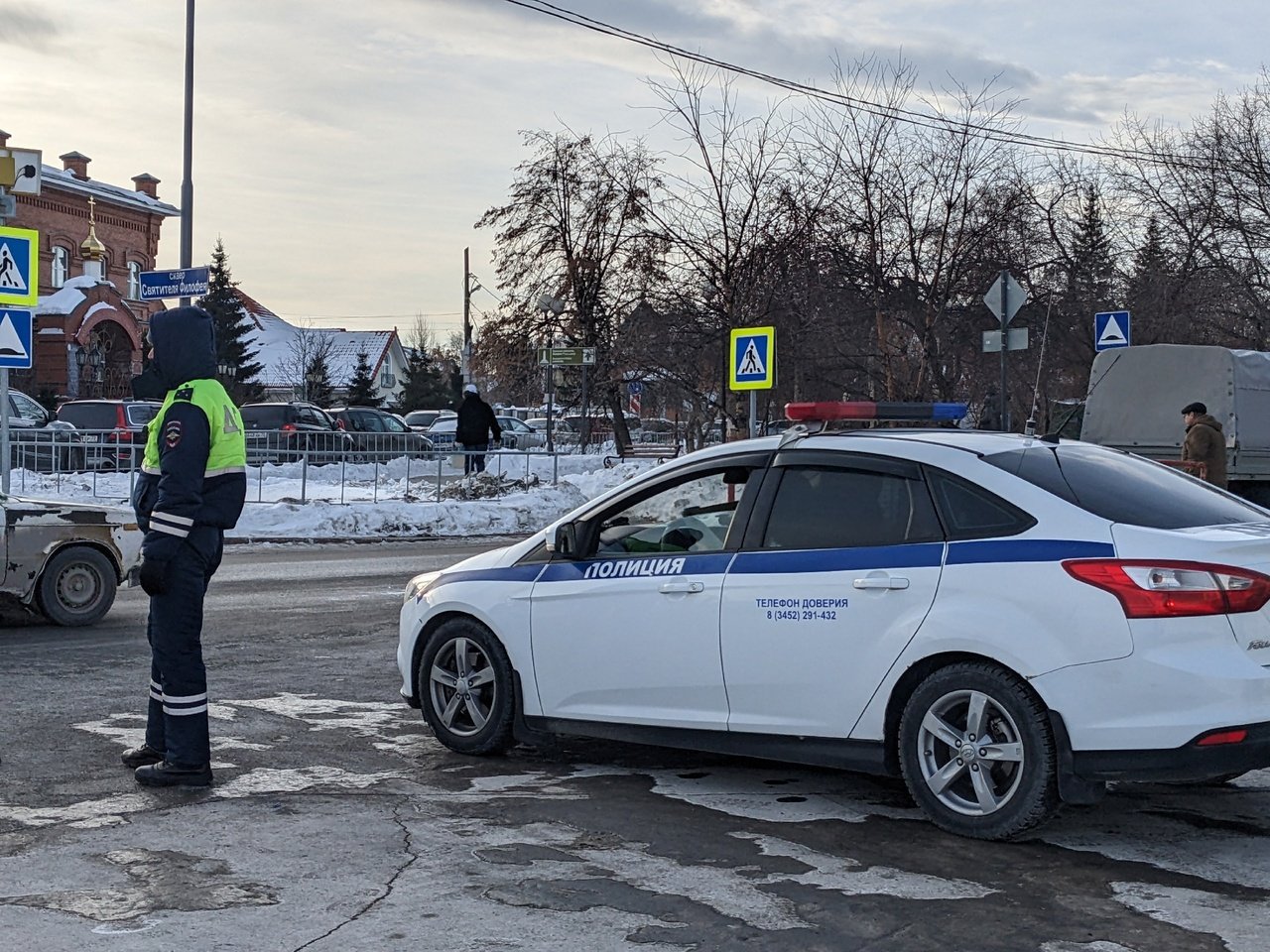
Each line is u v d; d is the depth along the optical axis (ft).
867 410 21.62
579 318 129.90
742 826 18.63
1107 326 67.51
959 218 85.40
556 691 21.81
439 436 128.06
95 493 71.67
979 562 18.01
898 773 18.88
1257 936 14.53
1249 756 16.62
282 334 320.29
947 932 14.57
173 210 201.77
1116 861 17.19
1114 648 16.90
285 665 30.96
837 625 18.92
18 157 51.21
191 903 15.26
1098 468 19.43
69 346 169.07
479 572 22.97
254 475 77.77
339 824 18.49
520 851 17.37
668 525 21.26
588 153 131.13
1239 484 66.80
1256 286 102.37
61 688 27.81
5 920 14.69
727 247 86.43
